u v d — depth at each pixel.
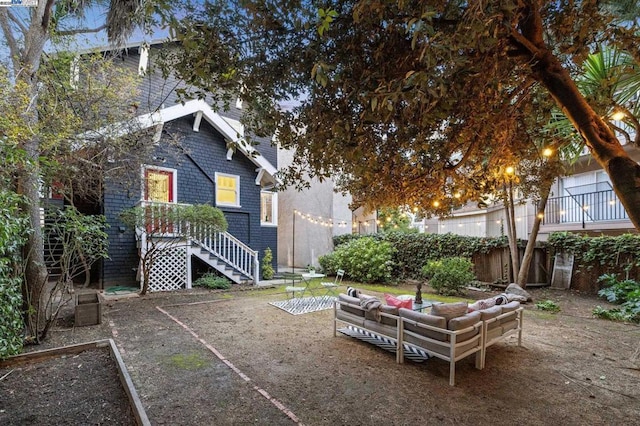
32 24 4.69
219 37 2.11
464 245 9.12
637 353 4.06
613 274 7.12
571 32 2.08
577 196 9.55
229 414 2.72
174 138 8.12
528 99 2.60
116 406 2.78
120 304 6.76
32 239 4.45
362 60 2.08
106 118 6.37
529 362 3.84
